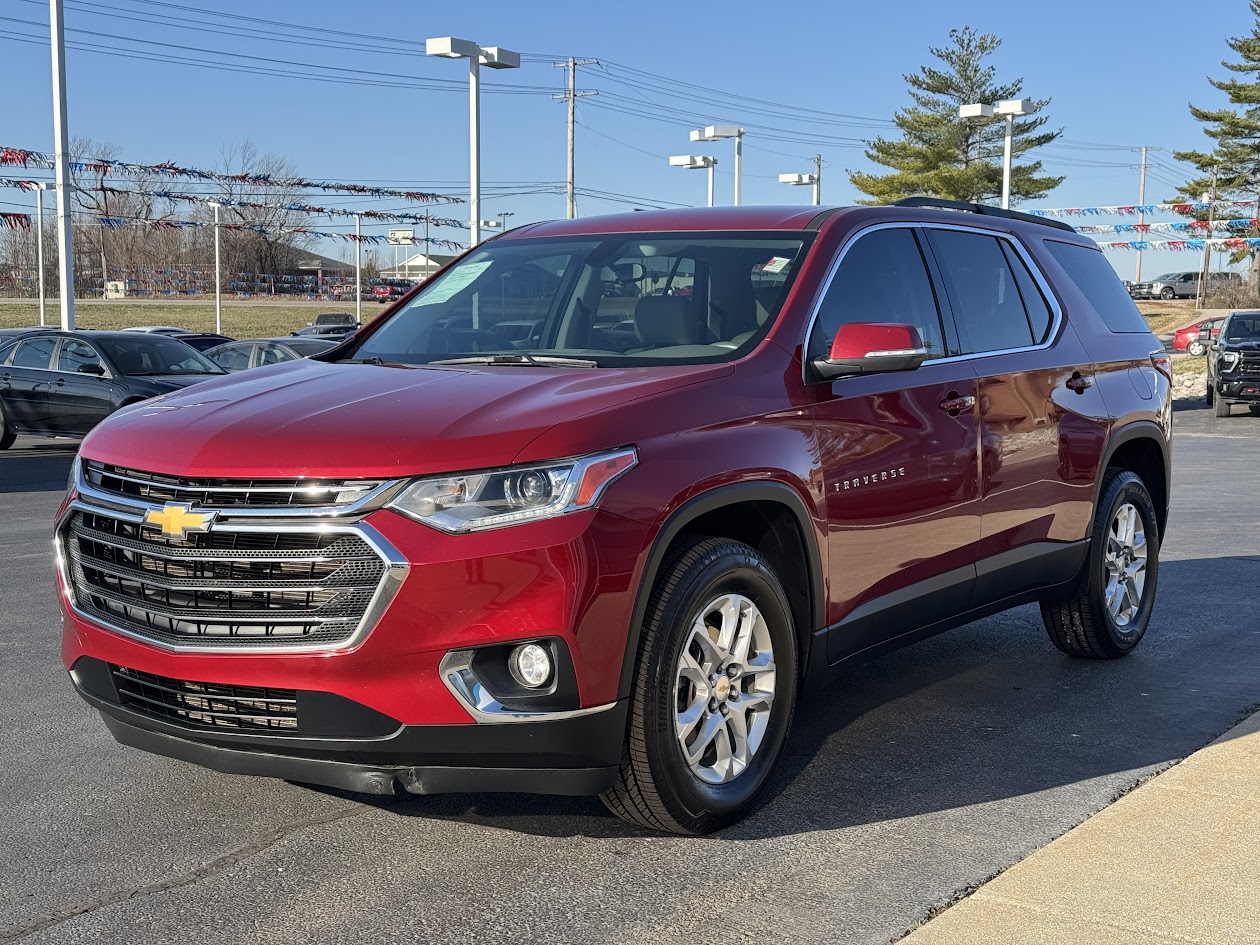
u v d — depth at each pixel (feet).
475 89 76.95
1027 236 18.45
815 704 16.89
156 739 11.94
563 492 10.91
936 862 11.66
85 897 10.94
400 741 10.82
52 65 72.33
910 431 14.56
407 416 11.41
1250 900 10.49
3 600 23.34
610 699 11.11
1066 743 15.20
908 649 20.01
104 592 11.91
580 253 15.89
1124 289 20.81
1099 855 11.38
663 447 11.66
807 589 13.30
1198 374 110.22
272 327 186.91
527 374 12.91
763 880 11.27
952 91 217.56
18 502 38.91
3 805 13.10
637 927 10.36
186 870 11.50
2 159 71.31
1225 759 13.91
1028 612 22.84
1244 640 20.45
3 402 53.78
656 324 14.08
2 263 214.69
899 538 14.48
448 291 16.22
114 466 11.88
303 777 11.28
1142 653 19.66
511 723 10.80
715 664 12.25
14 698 16.92
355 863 11.65
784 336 13.61
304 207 97.40
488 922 10.46
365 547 10.63
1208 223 120.98
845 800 13.28
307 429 11.29
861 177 222.48
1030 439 16.71
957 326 16.12
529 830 12.43
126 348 53.26
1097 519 18.45
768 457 12.57
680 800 11.80
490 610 10.66
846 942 10.07
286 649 10.79
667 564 11.77
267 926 10.39
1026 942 9.79
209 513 10.95
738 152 112.27
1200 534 31.32
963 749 14.97
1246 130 227.40
